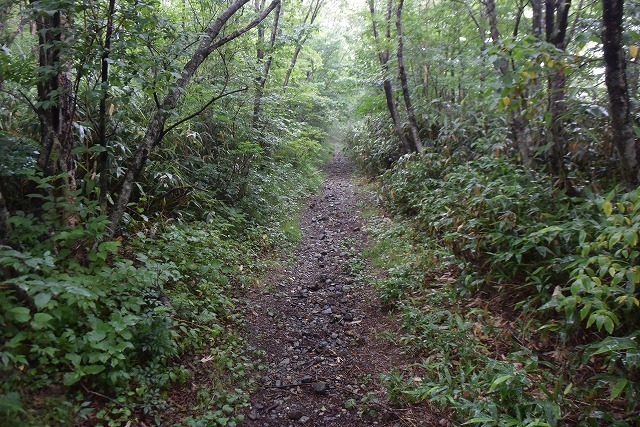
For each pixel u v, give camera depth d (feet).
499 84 12.69
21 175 12.42
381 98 34.88
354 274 19.54
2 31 12.67
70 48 11.44
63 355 9.52
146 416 9.50
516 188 15.72
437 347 12.53
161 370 10.75
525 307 12.80
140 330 11.02
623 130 11.48
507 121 20.22
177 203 20.30
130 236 15.80
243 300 16.22
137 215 17.90
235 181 24.21
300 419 10.39
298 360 12.99
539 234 12.34
